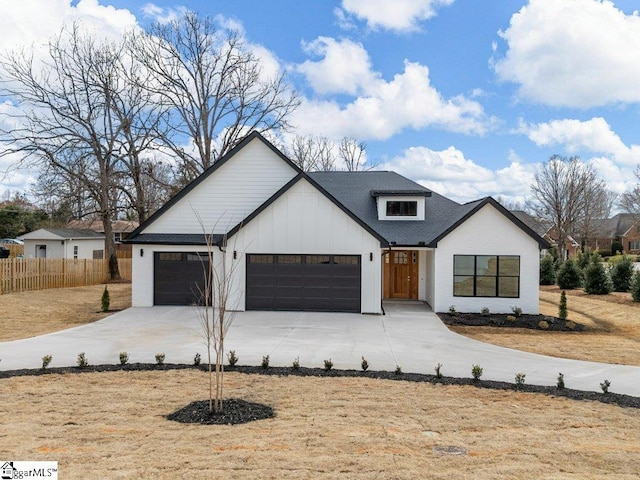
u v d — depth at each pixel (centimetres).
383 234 1919
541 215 5031
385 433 600
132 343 1234
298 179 1742
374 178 2441
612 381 927
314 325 1516
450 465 501
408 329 1470
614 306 1961
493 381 907
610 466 508
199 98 3222
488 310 1744
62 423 625
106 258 3167
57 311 1839
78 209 3031
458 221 1775
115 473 462
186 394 775
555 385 888
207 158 3241
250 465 489
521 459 523
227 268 1778
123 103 3062
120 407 701
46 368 953
